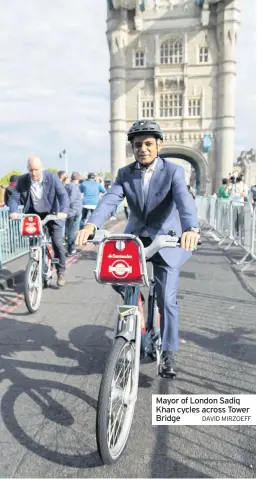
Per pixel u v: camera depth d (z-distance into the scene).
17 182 5.66
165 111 45.53
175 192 2.84
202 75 44.41
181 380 3.39
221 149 44.47
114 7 43.59
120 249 2.35
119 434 2.50
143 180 2.95
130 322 2.51
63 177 11.17
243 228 9.05
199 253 9.92
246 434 2.70
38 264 5.32
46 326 4.72
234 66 43.59
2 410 2.95
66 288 6.51
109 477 2.30
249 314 5.14
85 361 3.78
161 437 2.66
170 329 3.17
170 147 45.69
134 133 2.81
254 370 3.59
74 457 2.46
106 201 2.94
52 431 2.71
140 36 44.72
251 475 2.32
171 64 44.31
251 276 7.40
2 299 5.89
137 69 45.19
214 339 4.31
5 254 8.27
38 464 2.40
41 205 5.68
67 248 10.30
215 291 6.30
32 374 3.51
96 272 2.40
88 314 5.17
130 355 2.52
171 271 3.12
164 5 44.06
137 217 3.07
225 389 3.24
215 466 2.39
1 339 4.32
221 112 44.03
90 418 2.86
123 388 2.49
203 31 43.78
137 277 2.35
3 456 2.46
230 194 12.25
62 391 3.22
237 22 42.50
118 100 45.12
